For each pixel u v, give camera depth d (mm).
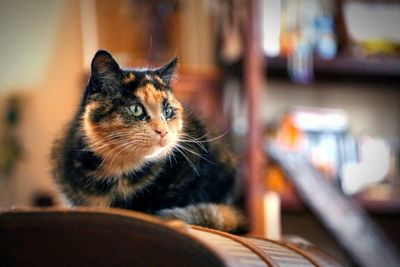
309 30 1102
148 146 636
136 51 1128
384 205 1074
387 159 1147
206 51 1126
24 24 1248
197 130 691
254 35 993
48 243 439
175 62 708
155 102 658
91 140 640
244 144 998
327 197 1021
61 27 1231
